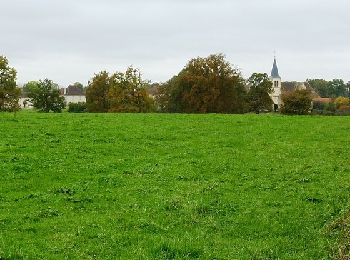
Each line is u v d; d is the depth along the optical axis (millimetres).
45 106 110312
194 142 30500
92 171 21828
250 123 41562
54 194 18016
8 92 80938
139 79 99500
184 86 108500
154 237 13578
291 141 32094
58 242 13008
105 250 12531
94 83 111500
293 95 106375
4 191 18359
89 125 36031
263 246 13141
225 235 14203
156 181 20281
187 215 15805
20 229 14109
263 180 20828
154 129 35156
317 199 17891
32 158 23734
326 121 44875
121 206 16656
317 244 13266
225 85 107062
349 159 25922
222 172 22344
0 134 30578
